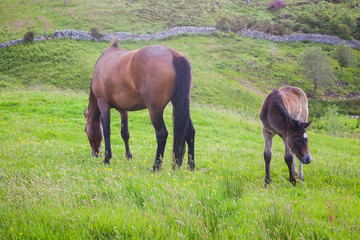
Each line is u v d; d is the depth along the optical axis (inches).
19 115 506.6
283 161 296.0
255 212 134.9
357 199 171.2
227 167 264.4
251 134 518.0
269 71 1598.2
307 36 2113.7
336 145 528.4
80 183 174.9
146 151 356.5
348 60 1753.2
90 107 294.0
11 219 124.5
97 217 123.6
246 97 1284.4
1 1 2405.3
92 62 1456.7
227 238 114.0
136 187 164.4
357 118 1122.0
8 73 1375.5
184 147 213.9
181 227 116.2
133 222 121.5
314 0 2864.2
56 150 309.6
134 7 2460.6
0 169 197.0
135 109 248.8
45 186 159.6
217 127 540.4
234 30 2070.6
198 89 1288.1
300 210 145.6
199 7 2536.9
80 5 2452.0
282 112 210.8
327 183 219.1
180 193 152.6
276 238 114.3
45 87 967.6
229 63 1617.9
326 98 1493.6
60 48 1579.7
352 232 117.0
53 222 121.8
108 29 2039.9
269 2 2851.9
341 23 2374.5
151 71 209.2
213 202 144.9
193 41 1859.0
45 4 2420.0
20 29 1955.0
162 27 2103.8
